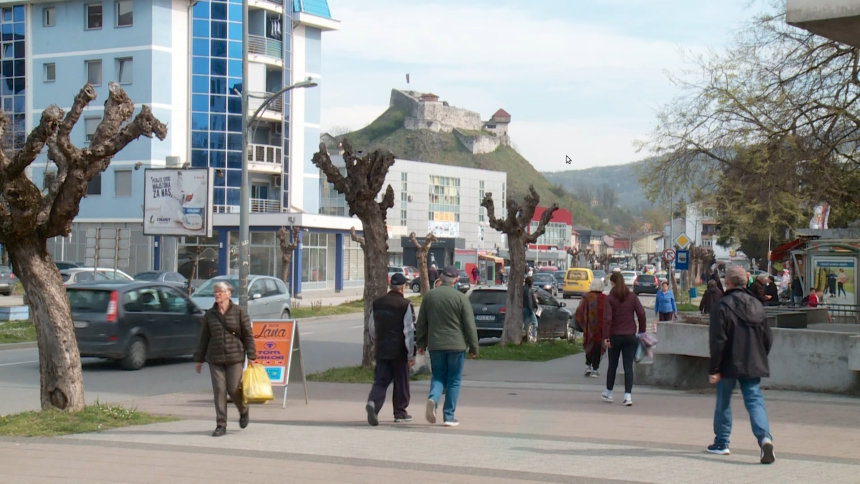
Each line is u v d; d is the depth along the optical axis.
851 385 12.69
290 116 57.00
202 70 51.97
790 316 16.09
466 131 188.75
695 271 69.12
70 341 10.41
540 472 7.21
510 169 181.50
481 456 7.97
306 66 58.12
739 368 7.68
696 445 8.57
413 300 46.25
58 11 51.91
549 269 83.75
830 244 26.81
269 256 51.91
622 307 12.18
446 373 10.03
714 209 26.59
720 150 25.14
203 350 9.50
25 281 10.23
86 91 9.75
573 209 184.75
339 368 16.84
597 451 8.22
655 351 14.70
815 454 8.03
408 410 11.62
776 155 23.12
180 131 51.47
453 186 103.88
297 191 57.62
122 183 51.22
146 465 7.59
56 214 9.87
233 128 52.75
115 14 50.81
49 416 9.97
